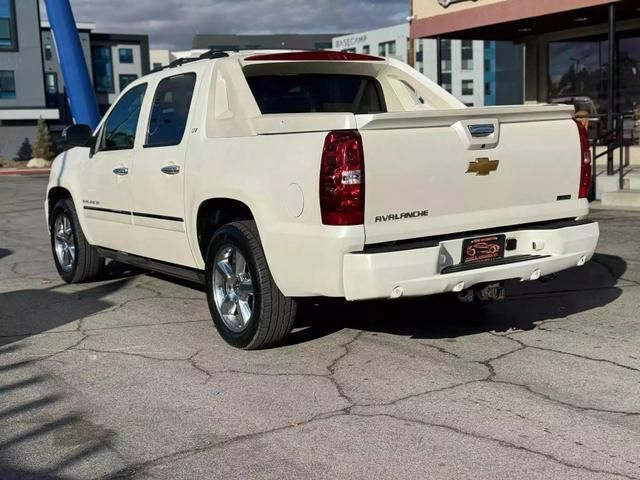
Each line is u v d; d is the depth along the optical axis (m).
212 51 6.28
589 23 16.44
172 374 4.94
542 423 4.01
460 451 3.70
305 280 4.72
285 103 6.05
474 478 3.43
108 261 9.15
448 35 17.50
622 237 9.48
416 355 5.19
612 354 5.12
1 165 38.94
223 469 3.59
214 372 4.95
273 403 4.39
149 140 6.31
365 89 6.52
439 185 4.74
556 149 5.31
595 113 17.36
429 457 3.65
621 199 12.43
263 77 6.01
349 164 4.39
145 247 6.48
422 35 17.56
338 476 3.48
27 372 5.07
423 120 4.63
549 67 18.44
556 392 4.45
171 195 5.88
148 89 6.45
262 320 5.12
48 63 53.16
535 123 5.22
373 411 4.23
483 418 4.09
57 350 5.56
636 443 3.75
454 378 4.72
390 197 4.55
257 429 4.03
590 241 5.39
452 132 4.77
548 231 5.21
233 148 5.21
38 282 8.12
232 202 5.32
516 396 4.39
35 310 6.81
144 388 4.70
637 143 16.38
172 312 6.58
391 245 4.62
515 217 5.16
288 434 3.95
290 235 4.71
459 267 4.86
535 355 5.13
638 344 5.33
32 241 11.42
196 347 5.52
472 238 4.93
